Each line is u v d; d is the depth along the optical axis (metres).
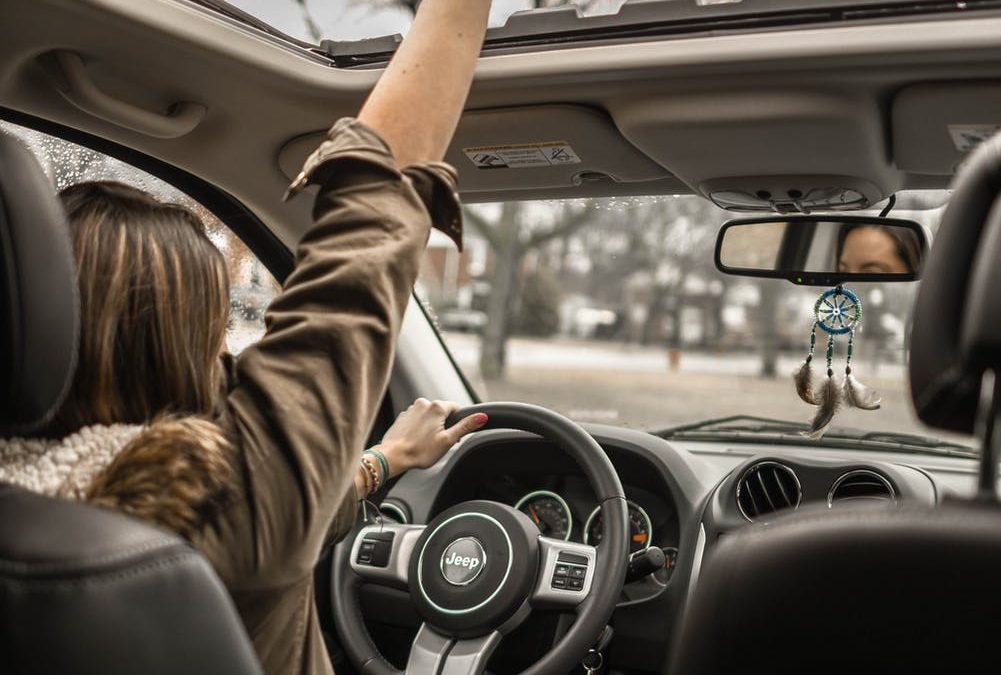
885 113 1.74
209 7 1.80
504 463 2.42
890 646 0.84
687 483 2.24
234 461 0.83
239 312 2.54
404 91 1.00
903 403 0.98
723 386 23.64
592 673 2.12
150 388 0.89
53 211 0.78
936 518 0.83
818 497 2.12
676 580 2.17
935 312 0.83
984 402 0.83
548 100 1.87
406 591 2.03
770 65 1.64
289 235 2.47
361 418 0.88
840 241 2.00
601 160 2.12
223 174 2.30
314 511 0.85
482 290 27.86
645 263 27.12
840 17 1.58
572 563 1.79
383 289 0.89
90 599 0.67
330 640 2.34
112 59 1.85
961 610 0.82
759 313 27.09
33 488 0.81
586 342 30.47
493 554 1.79
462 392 2.72
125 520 0.73
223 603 0.73
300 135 2.13
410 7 1.89
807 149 1.85
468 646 1.78
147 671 0.68
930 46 1.52
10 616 0.66
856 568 0.84
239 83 1.93
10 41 1.78
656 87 1.77
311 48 1.92
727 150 1.89
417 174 0.96
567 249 27.92
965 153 1.81
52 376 0.77
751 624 0.88
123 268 0.87
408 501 2.36
